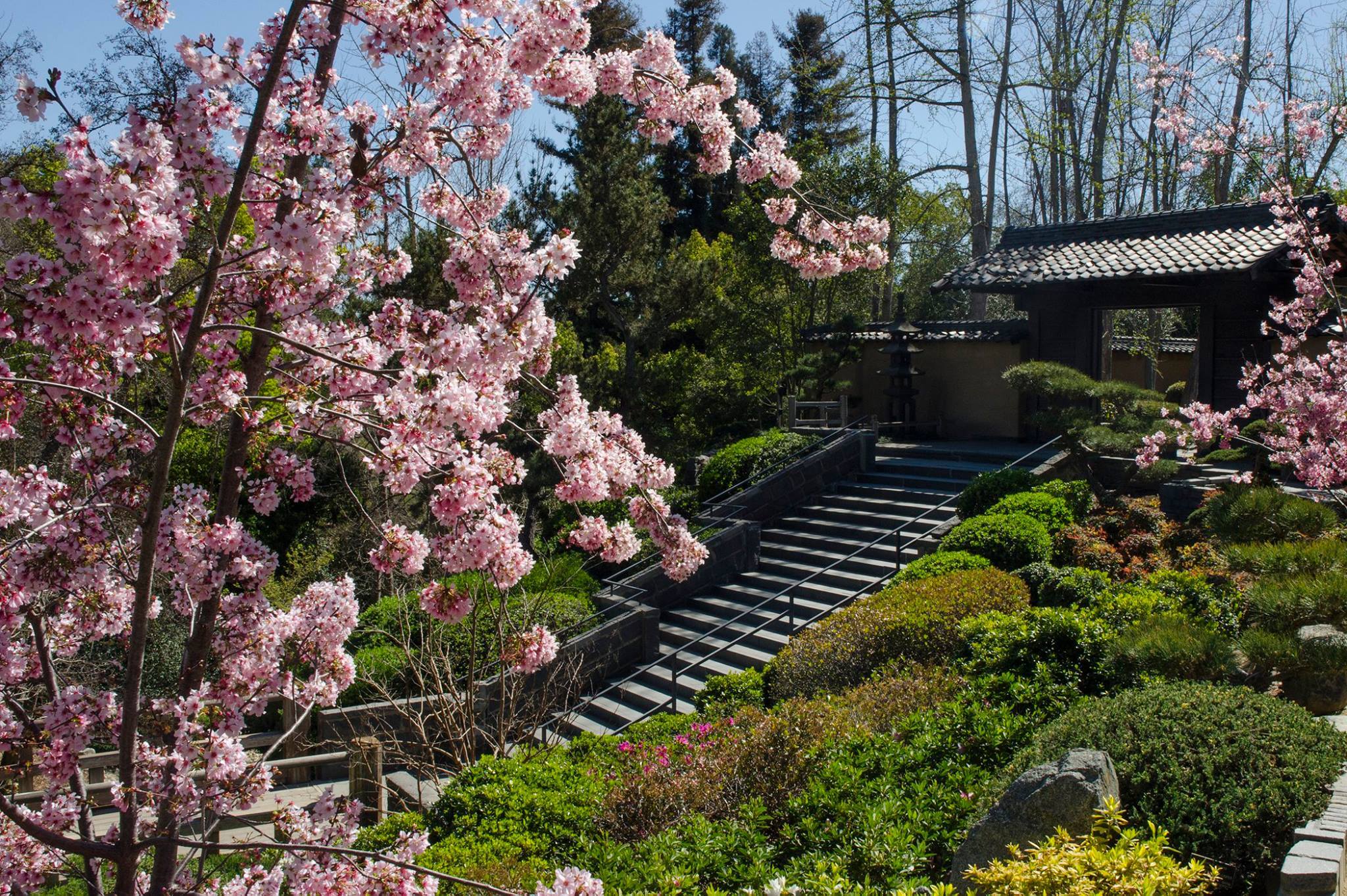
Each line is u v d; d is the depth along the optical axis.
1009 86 23.22
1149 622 7.07
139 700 3.36
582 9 4.27
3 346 3.84
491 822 6.36
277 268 3.46
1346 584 6.51
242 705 3.69
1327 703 6.71
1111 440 11.96
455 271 3.97
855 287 21.92
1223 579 8.80
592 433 3.99
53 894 5.99
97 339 2.88
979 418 17.83
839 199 21.61
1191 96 12.57
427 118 3.88
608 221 17.36
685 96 5.46
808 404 17.50
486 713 10.51
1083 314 15.76
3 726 3.32
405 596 9.82
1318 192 13.63
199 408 3.45
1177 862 4.53
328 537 14.05
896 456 15.98
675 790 6.29
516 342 3.69
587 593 13.44
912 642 8.78
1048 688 6.66
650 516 4.35
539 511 16.83
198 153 3.01
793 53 31.62
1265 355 13.60
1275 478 11.93
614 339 24.48
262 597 3.74
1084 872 3.64
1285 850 4.51
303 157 3.67
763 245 21.48
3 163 13.32
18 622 3.27
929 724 6.50
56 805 3.32
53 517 3.35
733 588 13.39
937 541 12.63
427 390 3.30
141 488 3.54
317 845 3.16
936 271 32.84
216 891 3.42
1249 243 13.54
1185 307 14.78
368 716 9.97
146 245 2.64
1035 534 10.94
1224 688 5.66
